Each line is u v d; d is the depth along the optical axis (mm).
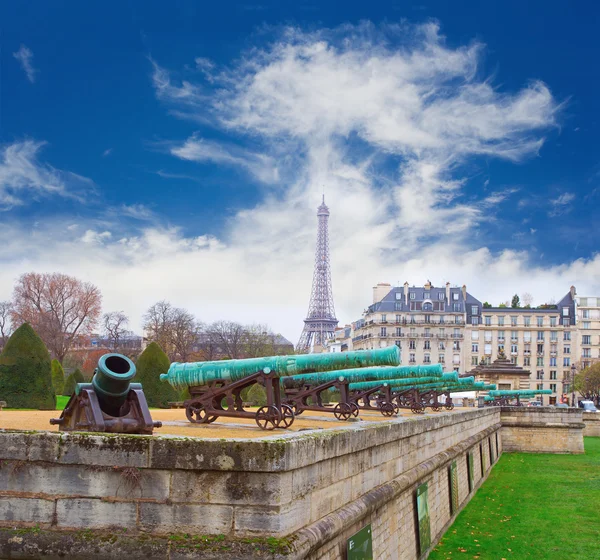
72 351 146750
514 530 33250
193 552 11852
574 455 74625
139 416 14586
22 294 123562
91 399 14219
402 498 22094
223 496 12164
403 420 24328
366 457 17938
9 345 43688
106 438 12492
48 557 12164
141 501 12312
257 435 16938
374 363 22125
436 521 29516
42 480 12594
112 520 12352
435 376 34969
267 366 20453
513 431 78188
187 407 21250
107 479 12430
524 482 51469
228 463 12125
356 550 16297
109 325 141625
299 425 22672
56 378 69875
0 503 12664
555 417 77500
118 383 14211
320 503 14250
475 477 47000
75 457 12508
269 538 11945
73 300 126250
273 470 12047
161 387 51562
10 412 25438
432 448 28734
